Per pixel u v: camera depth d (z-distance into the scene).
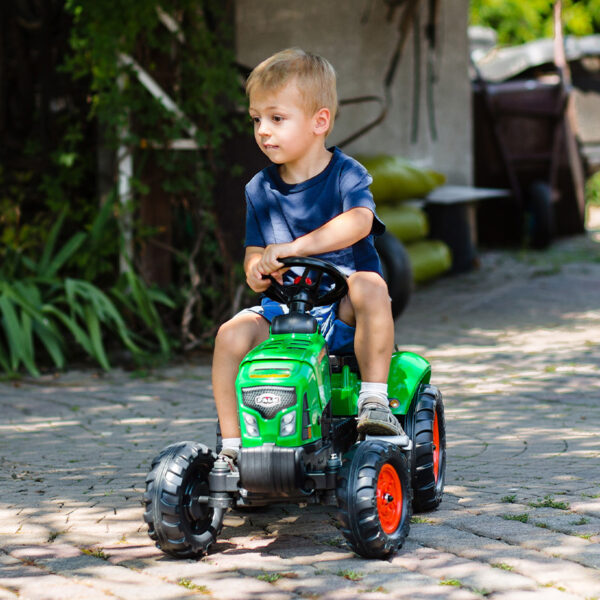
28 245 9.35
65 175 9.24
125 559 3.81
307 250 3.82
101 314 8.31
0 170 9.76
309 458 3.60
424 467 4.27
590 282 13.30
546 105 16.94
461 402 6.88
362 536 3.60
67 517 4.41
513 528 4.06
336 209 3.95
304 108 3.85
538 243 17.09
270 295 4.01
